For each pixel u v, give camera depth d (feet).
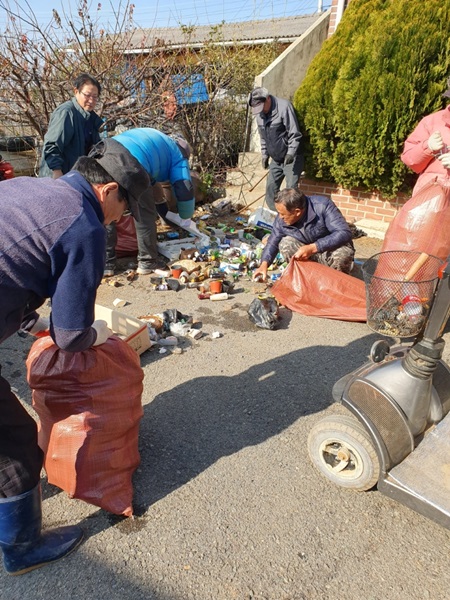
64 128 14.26
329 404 10.15
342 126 19.74
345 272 15.16
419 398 7.21
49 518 7.41
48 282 5.53
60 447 7.22
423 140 12.97
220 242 19.61
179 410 9.94
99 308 12.12
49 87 20.34
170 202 20.79
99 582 6.47
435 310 6.63
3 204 5.16
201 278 16.28
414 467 7.16
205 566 6.67
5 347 12.14
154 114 23.52
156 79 24.08
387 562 6.77
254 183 25.67
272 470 8.40
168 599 6.25
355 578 6.53
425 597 6.30
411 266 9.03
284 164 21.17
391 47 17.90
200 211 24.04
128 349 7.88
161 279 16.20
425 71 17.74
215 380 10.94
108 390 7.34
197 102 26.48
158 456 8.69
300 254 14.20
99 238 5.41
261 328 13.26
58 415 7.30
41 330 7.60
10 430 5.87
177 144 16.76
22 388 10.54
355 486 7.80
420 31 17.35
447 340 12.53
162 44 23.98
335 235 14.01
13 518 6.07
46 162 14.55
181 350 12.00
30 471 6.09
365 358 11.88
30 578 6.54
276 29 44.52
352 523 7.39
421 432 7.56
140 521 7.38
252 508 7.62
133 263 17.78
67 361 7.04
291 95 25.59
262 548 6.94
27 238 5.11
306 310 14.02
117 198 6.02
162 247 18.43
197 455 8.73
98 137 15.61
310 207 14.26
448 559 6.83
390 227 12.98
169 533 7.18
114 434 7.47
